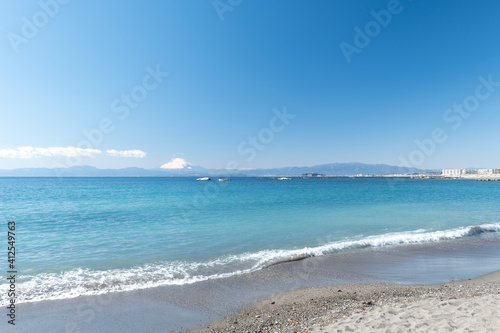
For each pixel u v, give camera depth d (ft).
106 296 24.59
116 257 36.35
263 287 26.91
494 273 30.53
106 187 247.09
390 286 26.94
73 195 147.33
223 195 147.23
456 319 16.52
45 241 44.86
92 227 56.65
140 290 25.95
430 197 136.77
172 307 22.54
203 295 24.94
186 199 122.01
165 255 37.45
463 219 67.77
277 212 79.25
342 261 35.37
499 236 49.75
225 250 40.01
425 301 21.08
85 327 19.26
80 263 33.86
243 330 18.67
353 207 92.02
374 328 16.33
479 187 248.73
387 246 42.80
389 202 109.40
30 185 292.61
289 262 34.81
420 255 38.14
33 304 22.89
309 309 21.76
